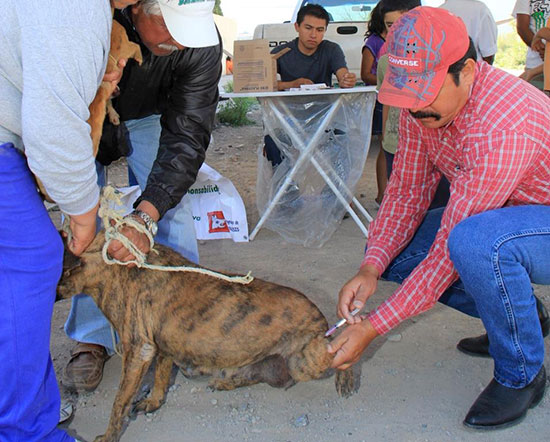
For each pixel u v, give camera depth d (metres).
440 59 2.15
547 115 2.32
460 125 2.38
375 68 6.01
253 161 7.73
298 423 2.67
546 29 4.58
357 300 2.60
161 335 2.53
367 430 2.62
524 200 2.57
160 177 2.63
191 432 2.64
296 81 5.42
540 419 2.64
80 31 1.69
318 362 2.57
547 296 3.74
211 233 4.75
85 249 2.23
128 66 2.58
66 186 1.85
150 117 2.99
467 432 2.58
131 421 2.72
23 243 1.92
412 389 2.89
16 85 1.76
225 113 10.67
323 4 8.63
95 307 2.87
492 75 2.32
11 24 1.67
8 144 1.86
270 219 4.99
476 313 2.97
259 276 4.17
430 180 2.91
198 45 2.16
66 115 1.71
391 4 5.11
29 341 1.99
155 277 2.52
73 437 2.40
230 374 2.73
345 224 5.21
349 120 4.75
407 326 3.45
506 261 2.34
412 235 2.93
